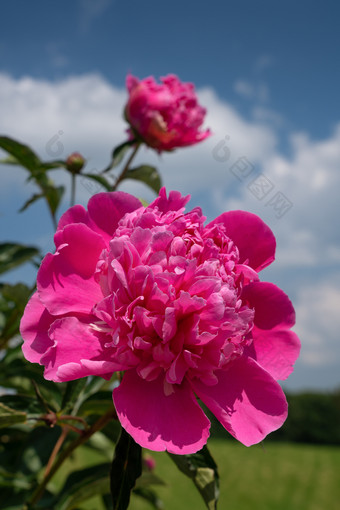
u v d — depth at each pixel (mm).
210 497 437
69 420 493
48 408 456
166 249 398
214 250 404
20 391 562
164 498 2670
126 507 396
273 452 4887
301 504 3020
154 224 406
